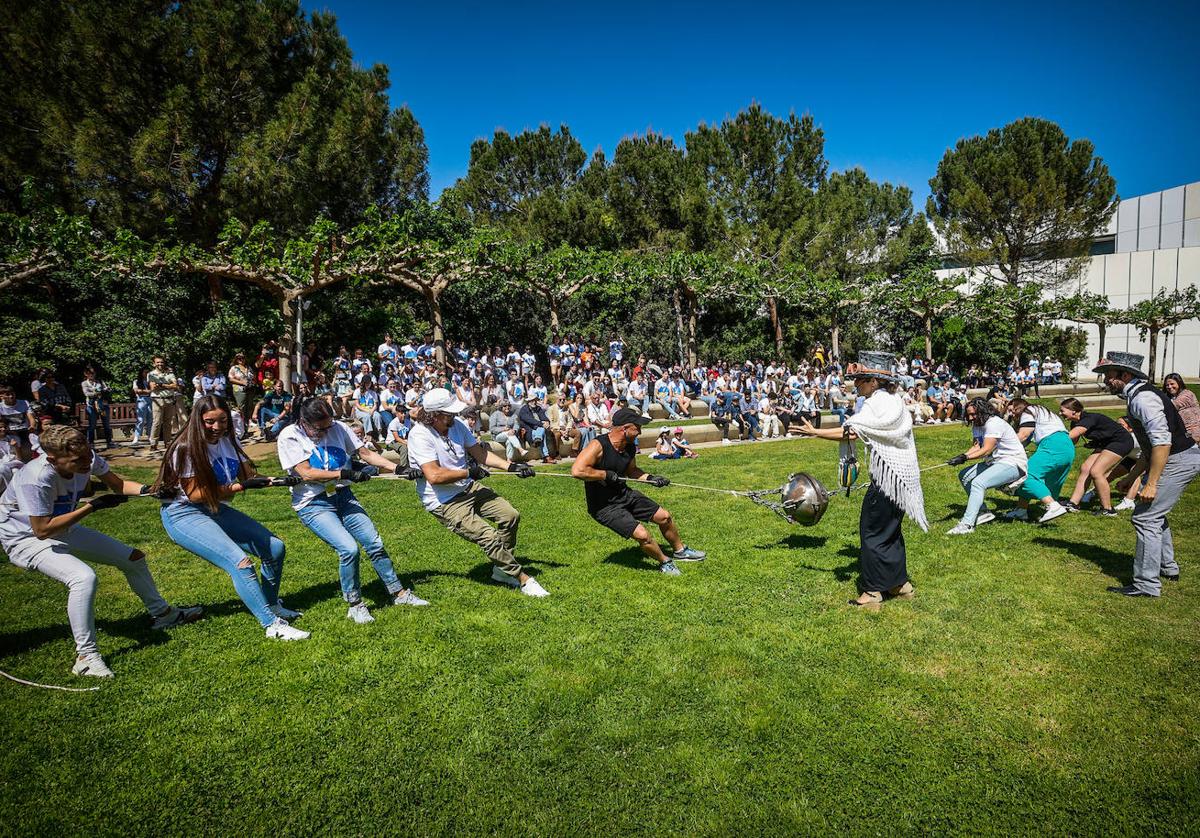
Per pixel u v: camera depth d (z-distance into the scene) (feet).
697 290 86.12
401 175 80.69
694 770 11.12
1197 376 128.36
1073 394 94.99
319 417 16.20
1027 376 94.73
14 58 55.62
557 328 78.95
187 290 66.80
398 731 12.16
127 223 58.18
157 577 20.07
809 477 20.34
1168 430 17.10
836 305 99.04
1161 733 11.93
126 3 57.36
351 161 69.15
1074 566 20.31
